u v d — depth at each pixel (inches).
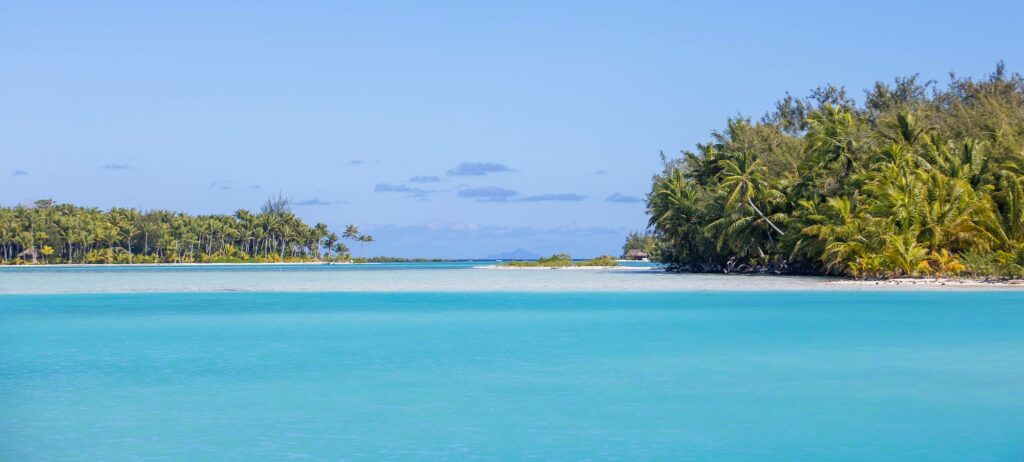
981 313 1409.9
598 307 1642.5
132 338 1127.0
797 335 1117.1
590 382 772.6
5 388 746.8
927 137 2733.8
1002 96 3496.6
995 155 2554.1
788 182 3120.1
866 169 2765.7
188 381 781.9
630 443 561.6
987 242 2331.4
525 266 5949.8
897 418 625.3
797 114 4424.2
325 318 1429.6
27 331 1219.2
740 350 974.4
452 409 661.9
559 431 593.9
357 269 5974.4
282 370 844.0
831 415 635.5
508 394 717.9
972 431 586.2
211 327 1275.8
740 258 3449.8
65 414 644.7
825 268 2839.6
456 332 1186.0
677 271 3986.2
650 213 3828.7
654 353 954.1
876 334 1119.6
